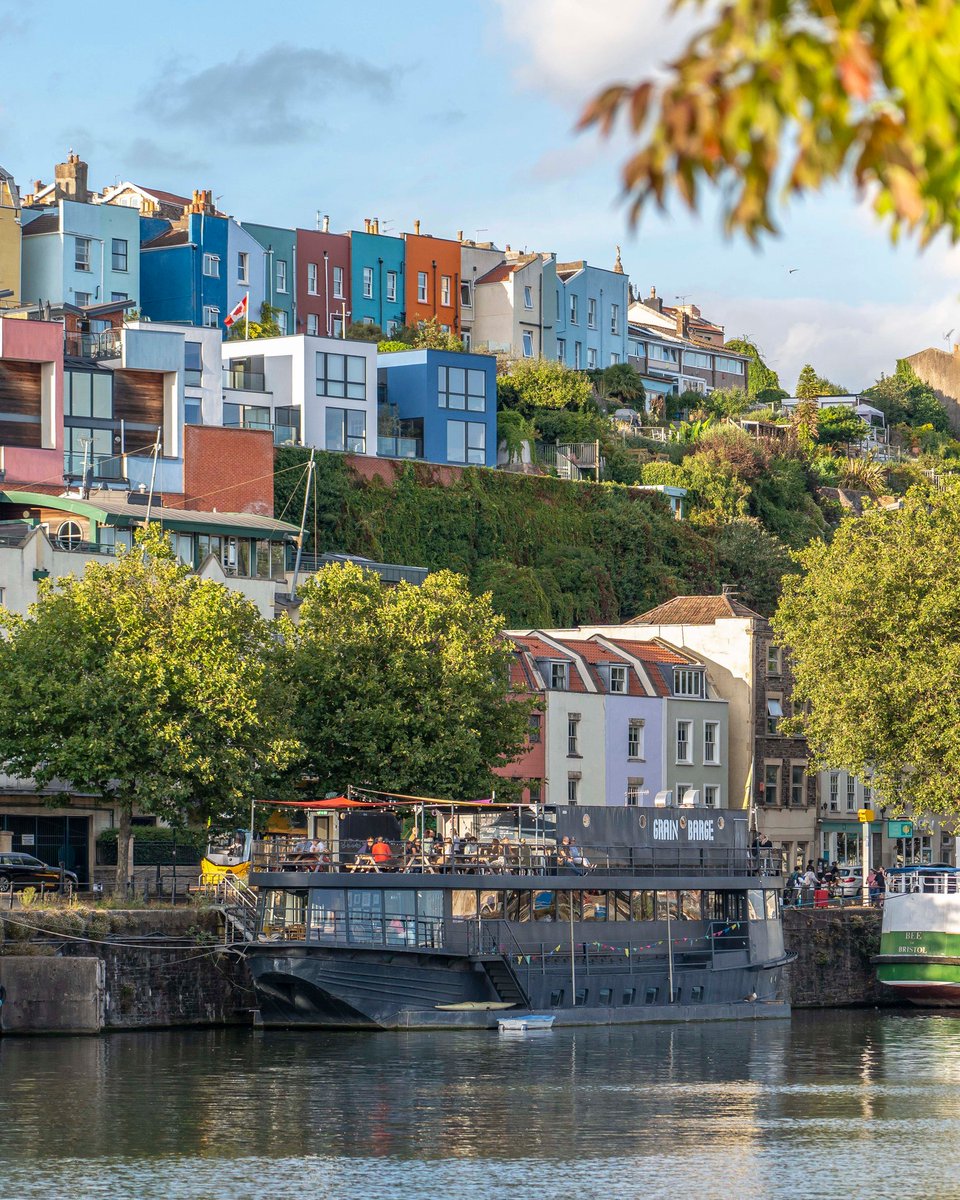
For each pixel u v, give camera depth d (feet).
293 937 210.38
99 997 202.69
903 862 391.45
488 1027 214.69
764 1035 227.20
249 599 312.29
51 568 283.38
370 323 521.65
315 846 219.61
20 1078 170.71
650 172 32.45
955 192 32.68
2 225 449.48
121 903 217.36
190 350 403.34
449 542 424.05
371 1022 209.46
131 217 475.31
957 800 289.33
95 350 382.01
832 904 301.84
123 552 247.70
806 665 296.51
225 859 258.16
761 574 481.05
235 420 417.69
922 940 278.46
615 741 346.95
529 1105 161.79
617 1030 222.07
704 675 371.76
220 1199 122.11
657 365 650.43
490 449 467.11
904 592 291.38
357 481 409.28
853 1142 147.02
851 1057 204.33
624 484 488.44
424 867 214.07
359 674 252.42
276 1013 211.00
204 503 364.58
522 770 327.88
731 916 245.86
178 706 228.02
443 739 250.57
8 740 224.74
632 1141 145.69
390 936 209.56
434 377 457.27
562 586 439.22
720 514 490.08
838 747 290.15
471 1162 135.54
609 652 358.84
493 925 216.13
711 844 243.40
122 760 219.61
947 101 31.68
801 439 586.45
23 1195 122.72
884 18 31.73
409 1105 159.43
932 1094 173.99
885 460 643.45
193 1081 170.19
